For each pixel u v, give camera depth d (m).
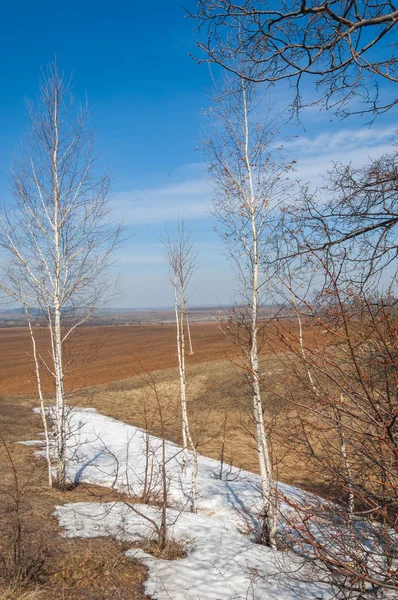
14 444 14.76
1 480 10.42
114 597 5.84
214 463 14.89
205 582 6.33
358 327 3.06
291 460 10.87
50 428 19.20
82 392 28.89
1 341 80.25
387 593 4.26
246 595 5.95
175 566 6.83
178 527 8.54
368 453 3.39
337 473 3.72
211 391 25.61
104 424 20.64
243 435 18.80
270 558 7.14
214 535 8.28
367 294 3.03
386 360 2.86
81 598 5.73
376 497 3.33
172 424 20.86
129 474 12.56
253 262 8.38
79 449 15.80
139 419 22.39
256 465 15.05
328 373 3.11
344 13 3.68
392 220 3.86
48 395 29.98
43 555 6.71
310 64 3.70
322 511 3.82
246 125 8.67
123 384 31.70
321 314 3.11
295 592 5.88
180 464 13.93
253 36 3.82
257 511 10.22
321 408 3.44
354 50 3.54
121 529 8.17
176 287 11.95
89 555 6.82
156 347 55.44
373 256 3.60
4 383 35.47
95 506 9.36
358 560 3.46
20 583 5.70
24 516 8.20
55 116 11.26
